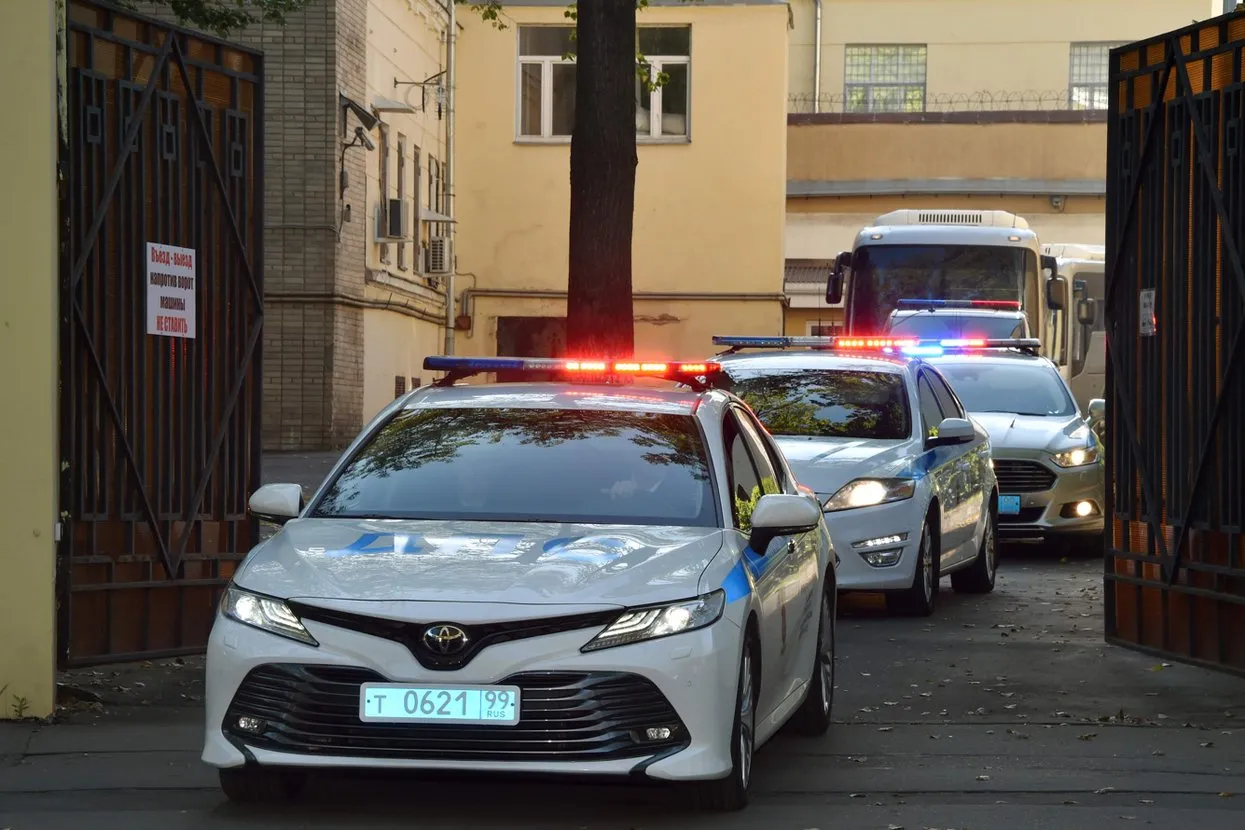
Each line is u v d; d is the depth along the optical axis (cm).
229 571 1338
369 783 895
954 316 3356
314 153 3447
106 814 823
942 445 1689
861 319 3631
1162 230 1352
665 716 771
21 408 1050
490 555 812
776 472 1062
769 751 1004
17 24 1054
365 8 3659
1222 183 1262
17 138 1052
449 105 4450
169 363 1287
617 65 1884
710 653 781
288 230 3453
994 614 1691
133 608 1262
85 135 1192
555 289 4669
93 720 1067
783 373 1791
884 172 6184
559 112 4678
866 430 1722
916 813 842
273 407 3459
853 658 1382
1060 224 6153
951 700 1188
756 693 849
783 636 917
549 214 4666
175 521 1296
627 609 774
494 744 761
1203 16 6712
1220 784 917
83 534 1224
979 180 6138
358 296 3616
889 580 1608
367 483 918
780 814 834
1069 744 1030
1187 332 1313
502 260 4675
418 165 4225
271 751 775
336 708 768
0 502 1055
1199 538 1305
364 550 823
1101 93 6781
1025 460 2259
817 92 6850
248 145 1357
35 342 1049
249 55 1359
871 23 6850
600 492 899
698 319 4691
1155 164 1359
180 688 1181
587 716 762
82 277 1202
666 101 4691
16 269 1052
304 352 3459
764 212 4659
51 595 1055
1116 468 1413
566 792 883
